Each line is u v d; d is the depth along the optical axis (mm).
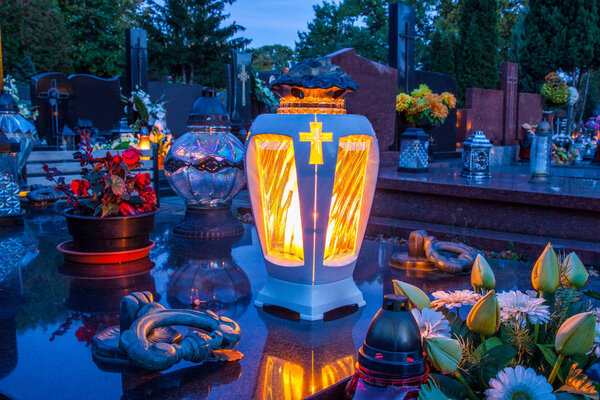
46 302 2510
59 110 15625
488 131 16500
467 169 6980
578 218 5207
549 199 5289
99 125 16875
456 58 25750
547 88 17453
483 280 1827
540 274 1778
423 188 6227
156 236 4273
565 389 1590
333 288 2424
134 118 13258
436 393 1481
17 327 2176
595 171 10258
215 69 48656
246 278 3000
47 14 33312
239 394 1625
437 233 5742
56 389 1630
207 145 4211
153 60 48250
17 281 2885
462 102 25266
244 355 1938
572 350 1522
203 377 1741
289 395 1621
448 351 1545
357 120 2268
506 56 39375
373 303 2602
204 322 1907
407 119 10938
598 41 19969
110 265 3246
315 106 2268
